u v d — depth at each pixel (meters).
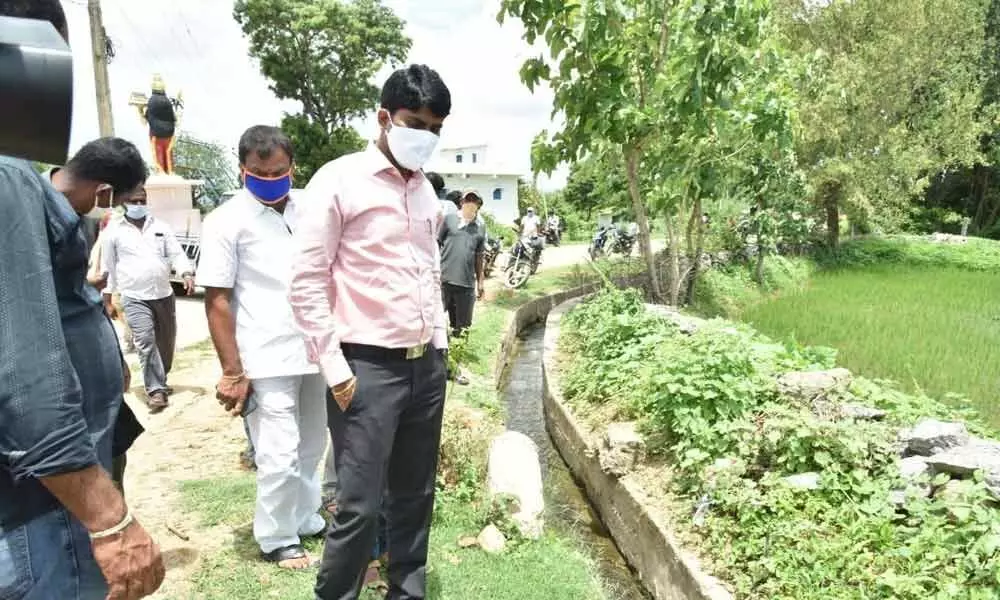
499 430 5.09
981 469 3.39
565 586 3.34
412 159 2.40
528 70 9.36
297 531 3.51
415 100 2.34
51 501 1.45
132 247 5.68
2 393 1.27
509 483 4.23
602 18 8.16
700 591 3.35
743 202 14.27
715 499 3.84
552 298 14.91
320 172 2.44
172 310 5.98
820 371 4.81
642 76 9.55
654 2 8.79
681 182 9.76
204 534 3.62
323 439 3.61
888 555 3.11
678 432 4.50
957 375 7.45
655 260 15.31
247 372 3.20
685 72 8.31
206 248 3.16
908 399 4.79
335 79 34.94
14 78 1.09
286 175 3.26
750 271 17.22
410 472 2.73
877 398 4.71
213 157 27.39
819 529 3.39
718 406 4.45
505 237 29.00
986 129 26.95
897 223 26.86
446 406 5.33
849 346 9.11
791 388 4.59
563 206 41.12
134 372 7.16
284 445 3.24
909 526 3.31
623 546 4.48
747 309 13.45
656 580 3.90
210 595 3.02
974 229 36.78
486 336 9.48
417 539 2.81
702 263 15.74
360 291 2.44
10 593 1.40
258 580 3.15
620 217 13.27
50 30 1.17
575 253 24.80
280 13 32.59
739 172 11.98
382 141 2.46
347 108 36.38
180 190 14.09
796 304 13.55
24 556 1.41
